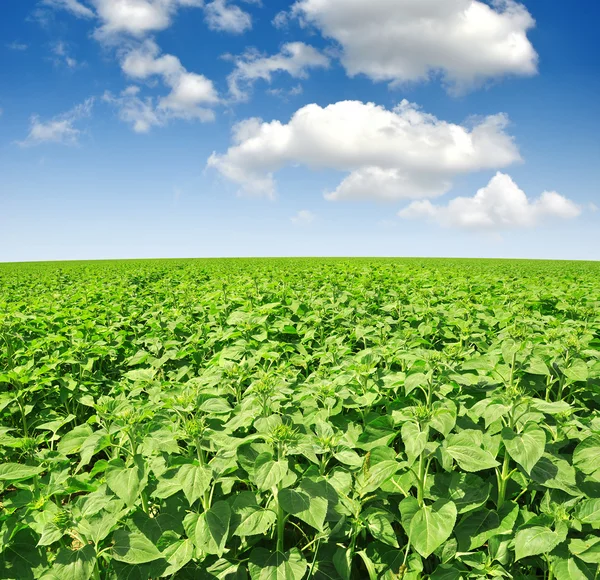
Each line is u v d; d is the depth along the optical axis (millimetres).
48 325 3801
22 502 1667
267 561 1572
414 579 1599
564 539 1499
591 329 3012
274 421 1689
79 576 1404
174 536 1624
